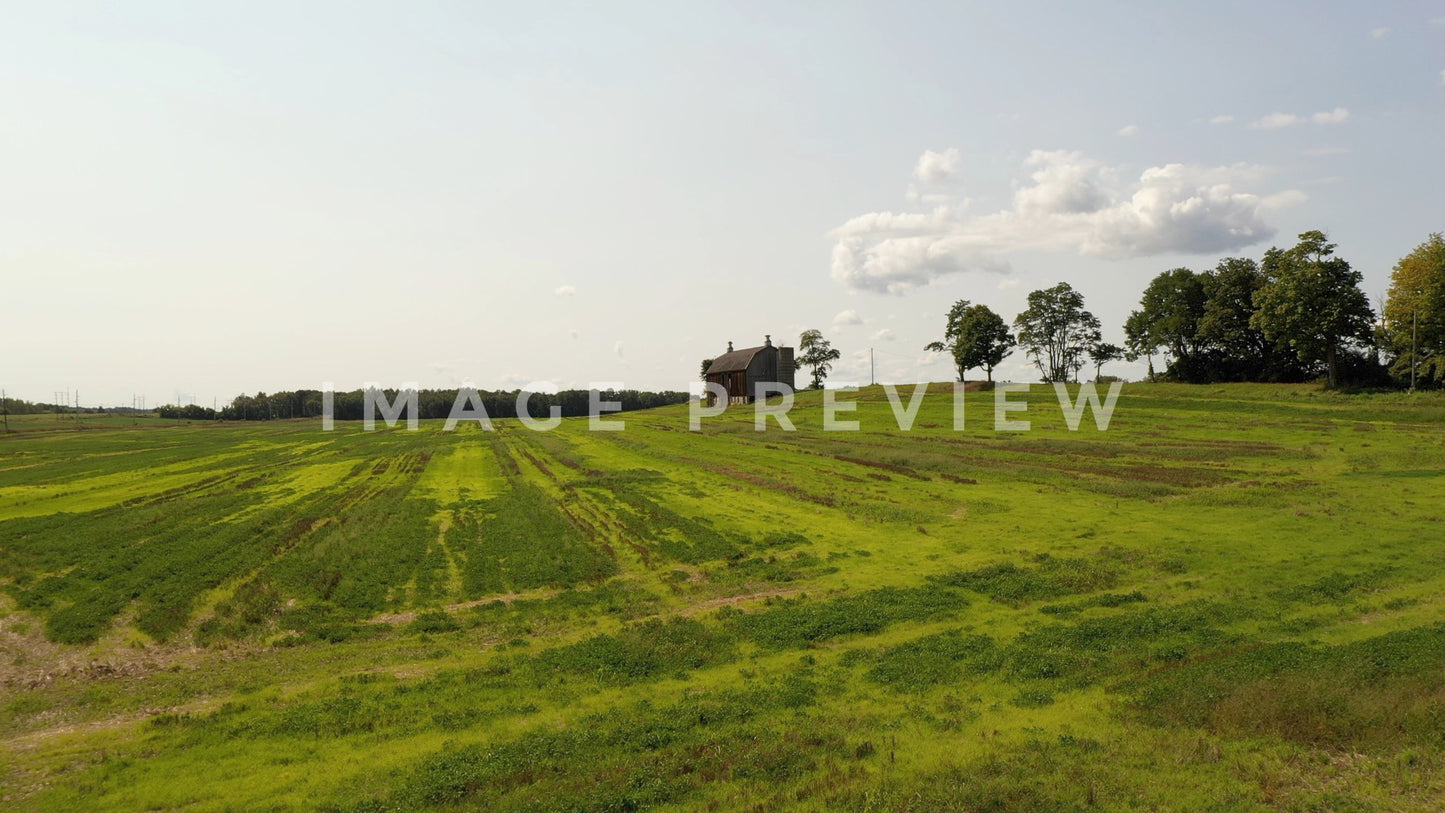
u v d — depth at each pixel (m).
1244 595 23.70
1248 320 103.75
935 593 25.19
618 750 14.67
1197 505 38.25
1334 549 28.47
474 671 19.19
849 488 47.12
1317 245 86.88
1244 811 11.83
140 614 23.44
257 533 34.88
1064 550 30.02
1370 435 60.88
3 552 30.98
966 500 41.72
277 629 22.66
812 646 20.94
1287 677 16.80
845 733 15.23
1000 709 16.44
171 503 44.00
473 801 12.84
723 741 14.99
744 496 44.72
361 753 14.78
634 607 24.62
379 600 25.34
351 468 63.12
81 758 14.75
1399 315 85.31
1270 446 58.69
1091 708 16.36
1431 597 23.00
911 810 12.09
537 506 41.72
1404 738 13.97
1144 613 22.55
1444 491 39.53
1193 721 15.35
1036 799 12.34
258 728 15.93
